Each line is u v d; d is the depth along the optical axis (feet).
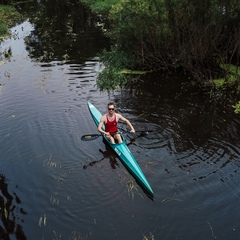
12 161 26.22
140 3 44.06
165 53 45.24
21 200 21.84
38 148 27.86
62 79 43.06
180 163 25.05
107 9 88.22
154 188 22.56
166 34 42.01
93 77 43.57
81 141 28.84
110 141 27.48
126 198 21.77
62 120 32.50
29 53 55.47
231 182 22.71
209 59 43.78
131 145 27.73
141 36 43.27
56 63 49.62
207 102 35.29
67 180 23.79
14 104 36.17
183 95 37.35
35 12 91.97
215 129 29.63
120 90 39.52
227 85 38.96
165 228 19.21
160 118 32.17
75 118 32.89
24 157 26.68
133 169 24.07
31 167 25.38
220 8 39.45
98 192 22.44
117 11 47.98
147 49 44.50
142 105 35.19
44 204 21.43
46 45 59.88
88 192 22.47
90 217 20.27
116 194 22.18
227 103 34.86
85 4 99.35
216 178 23.18
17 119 32.83
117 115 28.37
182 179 23.27
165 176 23.67
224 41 42.91
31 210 20.94
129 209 20.79
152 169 24.52
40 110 34.63
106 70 44.04
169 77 42.91
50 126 31.42
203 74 42.16
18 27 75.36
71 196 22.13
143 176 23.17
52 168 25.17
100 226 19.53
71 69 46.78
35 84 41.73
